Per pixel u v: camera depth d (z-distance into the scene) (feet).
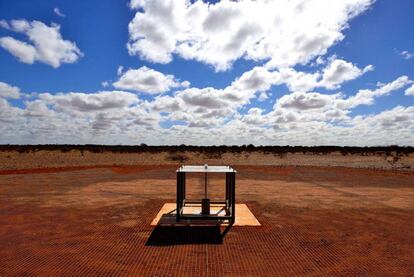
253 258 22.45
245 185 61.87
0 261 21.58
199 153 168.45
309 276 19.57
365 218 35.24
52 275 19.29
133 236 27.50
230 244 25.53
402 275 19.94
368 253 23.81
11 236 27.35
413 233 29.43
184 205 38.63
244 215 34.86
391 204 43.57
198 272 19.89
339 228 30.91
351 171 92.07
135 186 58.54
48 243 25.48
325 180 70.64
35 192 51.11
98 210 38.04
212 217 31.55
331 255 23.27
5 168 91.15
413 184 64.90
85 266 20.71
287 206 41.73
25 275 19.30
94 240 26.35
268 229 30.25
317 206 41.83
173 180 67.87
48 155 143.95
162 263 21.31
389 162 136.26
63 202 42.96
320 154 181.88
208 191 53.88
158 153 165.68
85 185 59.31
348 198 48.11
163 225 31.09
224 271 20.10
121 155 154.10
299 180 70.28
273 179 71.87
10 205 40.81
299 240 26.84
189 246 24.95
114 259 22.02
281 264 21.44
